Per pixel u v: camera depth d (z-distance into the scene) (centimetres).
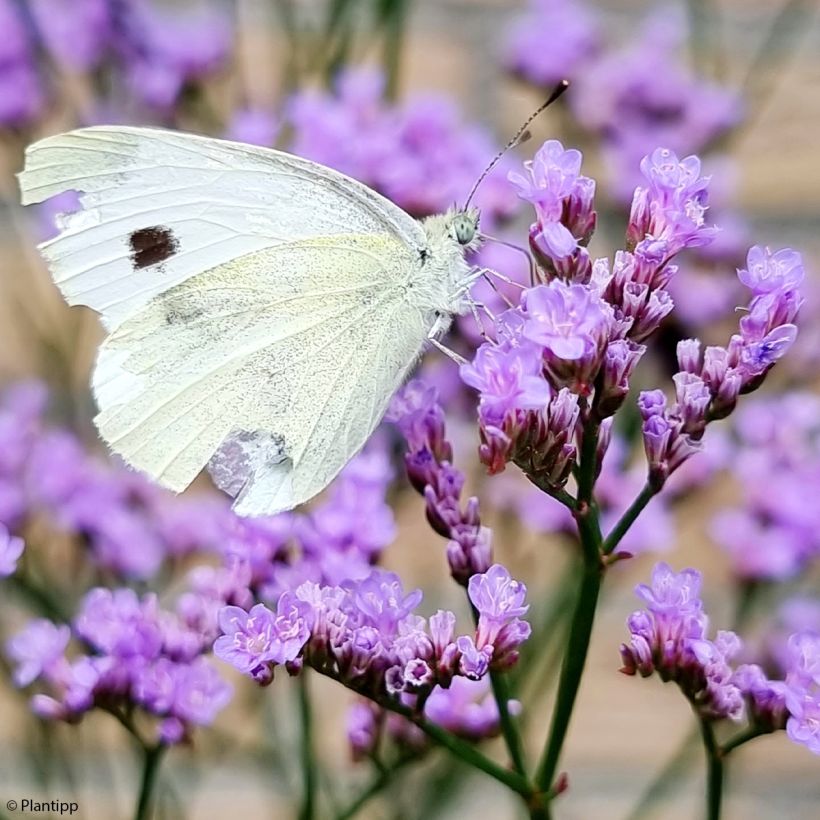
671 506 32
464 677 29
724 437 32
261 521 29
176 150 30
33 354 34
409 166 32
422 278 30
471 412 32
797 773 34
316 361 30
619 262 29
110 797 34
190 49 33
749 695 29
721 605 34
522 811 32
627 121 33
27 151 30
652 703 34
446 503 29
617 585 33
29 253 34
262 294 30
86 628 29
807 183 35
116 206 30
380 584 29
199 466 30
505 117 35
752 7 35
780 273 29
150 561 31
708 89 33
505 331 29
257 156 30
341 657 28
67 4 33
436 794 31
